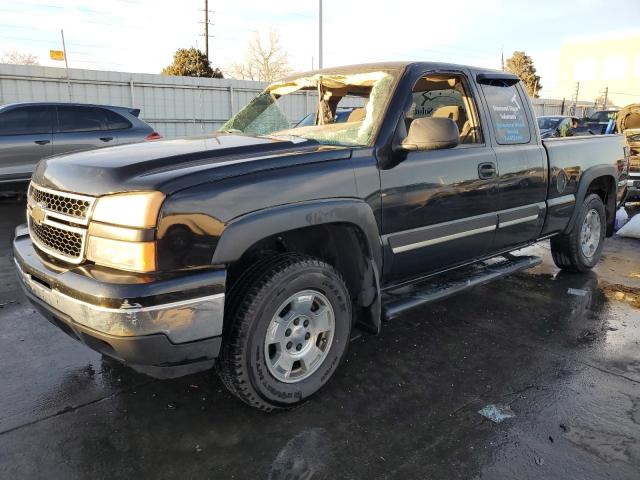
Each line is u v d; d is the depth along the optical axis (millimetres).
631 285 5266
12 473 2428
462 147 3727
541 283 5301
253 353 2688
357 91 3920
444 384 3262
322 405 3020
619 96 60062
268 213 2633
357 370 3434
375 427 2811
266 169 2709
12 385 3199
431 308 4559
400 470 2477
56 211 2705
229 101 21484
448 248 3684
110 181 2494
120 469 2471
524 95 4457
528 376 3369
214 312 2488
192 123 20797
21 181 8914
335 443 2672
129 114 9969
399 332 4043
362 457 2564
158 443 2664
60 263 2666
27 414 2896
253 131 4316
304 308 2896
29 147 8867
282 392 2855
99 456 2559
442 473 2457
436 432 2770
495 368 3475
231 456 2568
